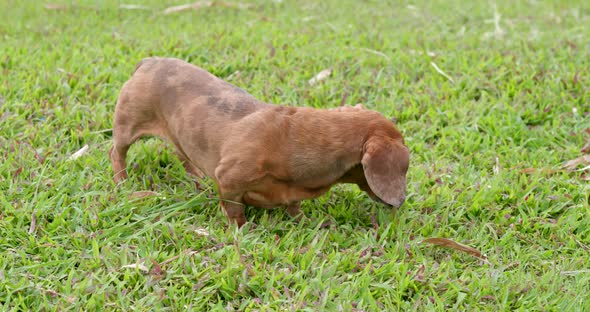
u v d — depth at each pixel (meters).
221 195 2.38
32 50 3.12
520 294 2.25
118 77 2.94
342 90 2.89
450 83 2.98
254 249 2.33
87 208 2.41
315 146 2.30
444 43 3.25
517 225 2.43
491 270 2.29
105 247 2.30
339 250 2.37
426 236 2.40
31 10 3.64
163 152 2.61
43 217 2.39
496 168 2.61
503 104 2.85
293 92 2.87
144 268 2.26
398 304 2.21
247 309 2.19
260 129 2.32
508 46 3.23
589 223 2.43
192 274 2.27
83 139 2.66
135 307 2.19
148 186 2.53
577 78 2.93
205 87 2.41
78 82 2.89
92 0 3.83
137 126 2.48
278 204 2.38
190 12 3.70
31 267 2.26
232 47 3.20
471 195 2.51
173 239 2.35
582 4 3.88
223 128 2.35
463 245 2.34
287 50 3.14
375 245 2.36
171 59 2.48
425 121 2.80
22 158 2.54
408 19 3.62
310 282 2.25
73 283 2.24
